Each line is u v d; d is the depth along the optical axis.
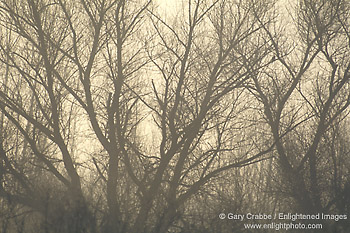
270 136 64.44
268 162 64.94
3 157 50.38
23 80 56.91
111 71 53.72
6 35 56.66
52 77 55.38
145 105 55.31
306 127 66.56
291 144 64.50
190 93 53.91
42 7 52.53
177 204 47.72
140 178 51.69
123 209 47.12
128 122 53.50
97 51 54.72
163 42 55.97
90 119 53.06
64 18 54.62
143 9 55.16
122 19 55.50
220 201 51.88
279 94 63.84
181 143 51.44
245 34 59.81
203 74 56.38
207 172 55.53
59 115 55.19
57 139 52.00
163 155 50.78
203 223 47.34
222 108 54.88
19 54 54.62
